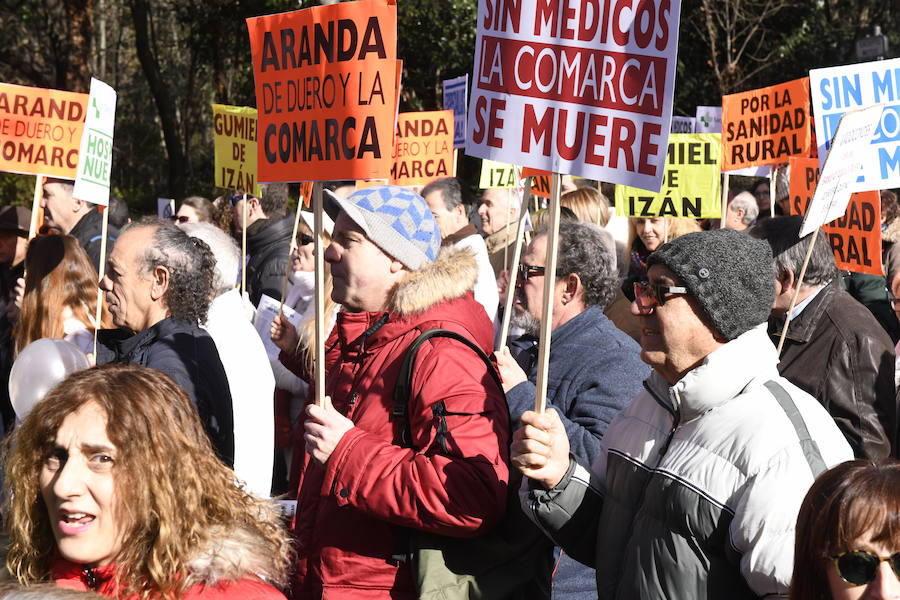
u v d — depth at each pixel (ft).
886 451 14.15
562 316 14.25
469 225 23.73
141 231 13.93
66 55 77.61
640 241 26.86
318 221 11.06
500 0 10.29
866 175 17.04
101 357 15.52
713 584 8.70
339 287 11.89
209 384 13.32
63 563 7.73
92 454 7.55
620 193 23.15
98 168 17.47
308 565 11.18
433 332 11.02
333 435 10.72
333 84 11.24
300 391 19.10
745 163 22.07
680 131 36.65
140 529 7.57
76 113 19.99
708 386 8.93
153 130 116.78
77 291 16.28
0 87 19.90
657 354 9.27
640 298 9.40
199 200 31.94
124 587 7.47
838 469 7.45
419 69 72.43
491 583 10.62
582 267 14.07
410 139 25.57
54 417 7.63
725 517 8.64
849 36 80.33
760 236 14.84
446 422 10.45
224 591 7.48
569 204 23.31
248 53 84.28
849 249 17.83
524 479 10.27
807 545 7.43
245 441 14.25
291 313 18.86
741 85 80.89
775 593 8.29
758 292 9.09
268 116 11.83
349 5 11.14
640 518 9.25
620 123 9.68
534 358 14.58
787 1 80.74
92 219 23.77
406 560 10.66
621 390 13.14
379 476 10.40
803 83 20.86
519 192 25.49
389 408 11.00
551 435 9.69
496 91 10.30
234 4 81.56
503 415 10.87
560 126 9.91
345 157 11.09
